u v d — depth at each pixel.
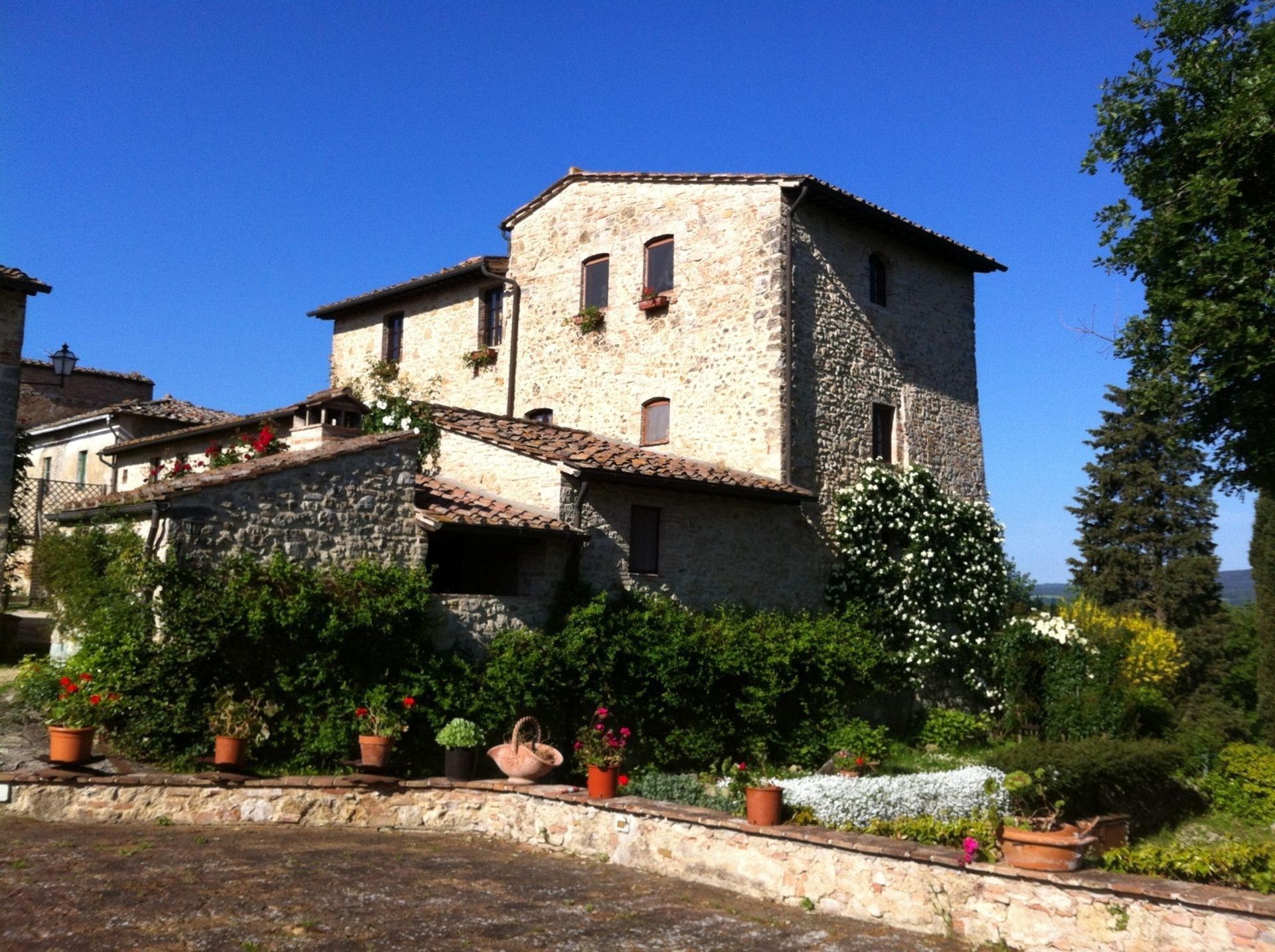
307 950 5.52
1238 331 11.07
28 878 6.37
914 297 18.31
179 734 9.12
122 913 5.83
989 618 17.64
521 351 19.09
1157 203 12.53
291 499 10.22
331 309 22.62
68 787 8.32
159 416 22.11
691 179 16.75
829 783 10.16
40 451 25.14
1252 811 14.99
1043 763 12.25
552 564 12.24
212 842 7.93
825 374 16.11
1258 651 19.61
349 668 10.05
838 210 16.61
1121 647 17.31
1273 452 11.89
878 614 15.77
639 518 13.40
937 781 11.14
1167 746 14.49
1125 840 12.09
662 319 16.95
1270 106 11.11
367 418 14.45
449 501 11.96
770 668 13.23
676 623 12.80
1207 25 12.43
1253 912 5.59
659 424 16.84
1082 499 30.41
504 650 11.20
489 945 5.91
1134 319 12.91
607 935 6.31
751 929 6.66
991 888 6.57
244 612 9.35
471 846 8.84
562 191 18.88
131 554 9.59
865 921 7.02
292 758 9.59
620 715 12.16
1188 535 28.41
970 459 19.00
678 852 8.16
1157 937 5.91
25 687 9.95
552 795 9.10
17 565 16.45
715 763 12.62
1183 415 13.30
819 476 15.82
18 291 14.37
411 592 10.48
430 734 10.42
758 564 14.80
